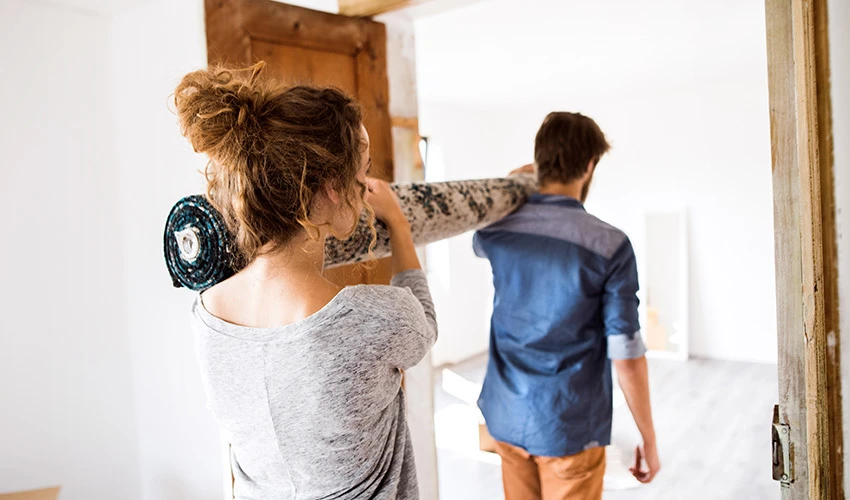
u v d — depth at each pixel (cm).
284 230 78
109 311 231
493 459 381
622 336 153
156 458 235
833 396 78
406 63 195
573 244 152
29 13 204
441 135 619
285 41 152
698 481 343
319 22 160
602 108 620
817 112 76
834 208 76
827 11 74
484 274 666
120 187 230
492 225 169
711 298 581
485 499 328
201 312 86
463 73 457
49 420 218
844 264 76
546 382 156
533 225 159
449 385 543
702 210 577
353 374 79
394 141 192
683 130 578
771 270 550
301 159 75
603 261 150
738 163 555
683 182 583
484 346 669
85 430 227
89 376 227
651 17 316
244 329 81
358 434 82
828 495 79
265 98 76
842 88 74
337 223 85
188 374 210
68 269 219
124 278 235
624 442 397
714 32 353
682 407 460
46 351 216
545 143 162
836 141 75
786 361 82
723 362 569
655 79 518
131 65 214
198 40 176
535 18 309
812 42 75
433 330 92
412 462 97
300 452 81
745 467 355
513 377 164
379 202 112
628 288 152
